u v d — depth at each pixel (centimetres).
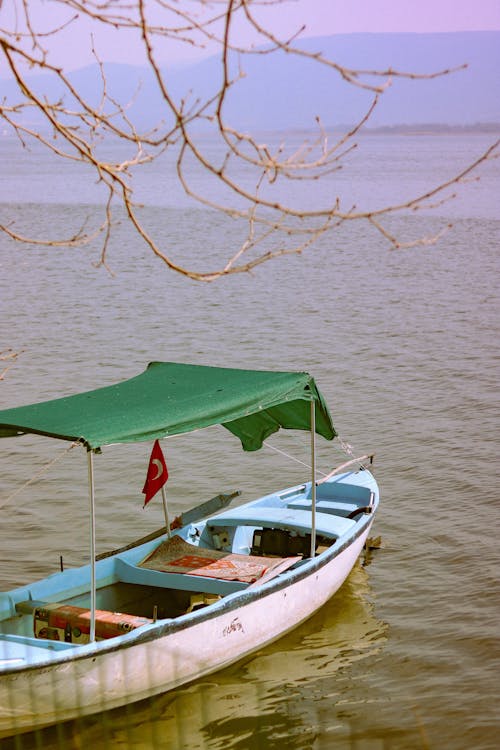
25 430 901
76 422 910
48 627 942
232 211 378
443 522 1393
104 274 4234
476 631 1075
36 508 1472
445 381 2222
